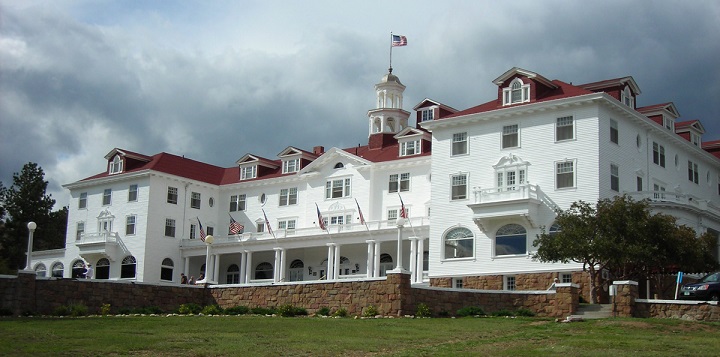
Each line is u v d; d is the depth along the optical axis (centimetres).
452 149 6106
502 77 5981
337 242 7144
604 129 5562
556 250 4547
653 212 5538
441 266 5972
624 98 5997
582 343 2719
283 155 8269
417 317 3847
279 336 2908
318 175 7812
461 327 3316
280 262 7588
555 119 5678
